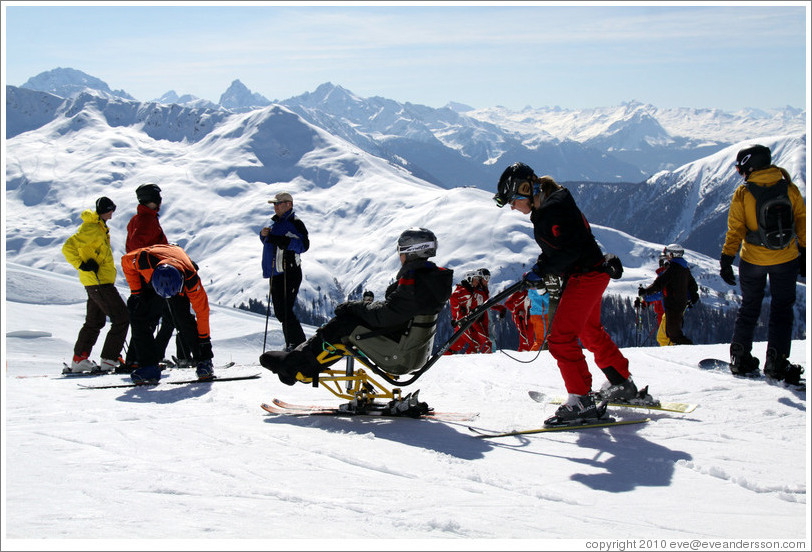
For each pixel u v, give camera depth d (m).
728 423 4.54
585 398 4.58
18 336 16.89
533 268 4.45
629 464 3.66
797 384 5.68
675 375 6.19
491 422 4.73
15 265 28.81
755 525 2.73
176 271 6.08
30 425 4.49
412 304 4.63
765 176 5.65
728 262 5.95
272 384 6.34
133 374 6.44
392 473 3.42
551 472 3.50
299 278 7.74
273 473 3.35
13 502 2.78
